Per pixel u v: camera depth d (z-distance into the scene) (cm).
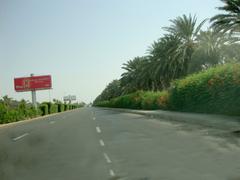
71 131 2252
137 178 859
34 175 969
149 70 6406
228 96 2533
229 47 4681
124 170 963
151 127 2239
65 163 1120
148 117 3550
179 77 5519
